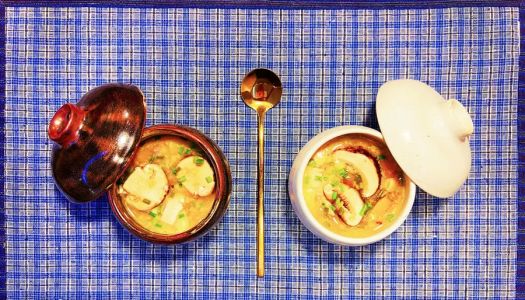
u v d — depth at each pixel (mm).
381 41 500
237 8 498
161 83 500
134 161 454
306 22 499
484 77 500
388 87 449
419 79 500
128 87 426
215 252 505
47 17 499
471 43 499
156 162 456
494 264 502
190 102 500
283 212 503
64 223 505
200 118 500
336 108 500
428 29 499
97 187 405
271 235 504
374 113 500
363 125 499
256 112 500
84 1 499
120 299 505
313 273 505
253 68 499
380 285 505
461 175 437
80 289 506
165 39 499
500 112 500
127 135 402
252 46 498
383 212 457
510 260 501
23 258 504
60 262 505
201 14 498
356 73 500
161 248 505
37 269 505
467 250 502
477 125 501
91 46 500
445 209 505
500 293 501
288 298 504
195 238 445
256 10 498
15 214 504
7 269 505
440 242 504
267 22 498
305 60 500
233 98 500
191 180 454
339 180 456
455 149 426
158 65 499
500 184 502
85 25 499
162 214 453
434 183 424
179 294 506
